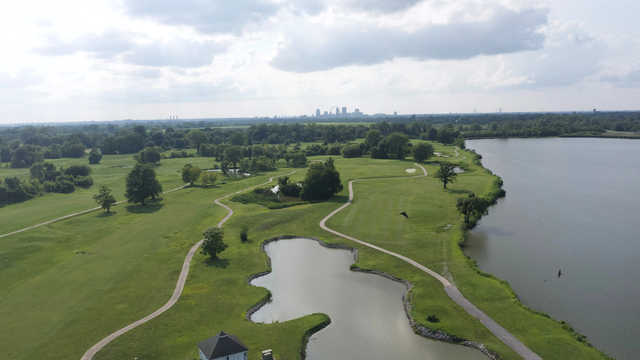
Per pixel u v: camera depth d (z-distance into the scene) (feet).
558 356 155.12
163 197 452.35
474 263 247.91
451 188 455.22
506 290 209.87
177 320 187.32
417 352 166.61
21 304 204.33
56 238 306.35
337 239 301.02
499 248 279.69
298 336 174.70
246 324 184.55
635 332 179.42
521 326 177.27
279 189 456.04
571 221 341.21
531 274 238.68
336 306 206.39
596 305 203.31
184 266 251.19
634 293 215.72
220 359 145.07
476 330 175.42
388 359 161.89
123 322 185.88
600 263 254.47
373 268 247.70
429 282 222.28
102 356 160.25
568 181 514.68
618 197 426.10
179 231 322.14
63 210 393.29
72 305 202.80
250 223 340.59
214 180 524.11
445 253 263.70
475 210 314.14
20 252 275.59
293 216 359.25
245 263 257.75
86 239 304.91
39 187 481.87
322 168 432.25
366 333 181.27
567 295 213.66
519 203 402.72
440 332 175.94
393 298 214.48
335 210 378.12
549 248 279.28
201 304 202.90
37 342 171.12
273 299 214.48
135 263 256.32
